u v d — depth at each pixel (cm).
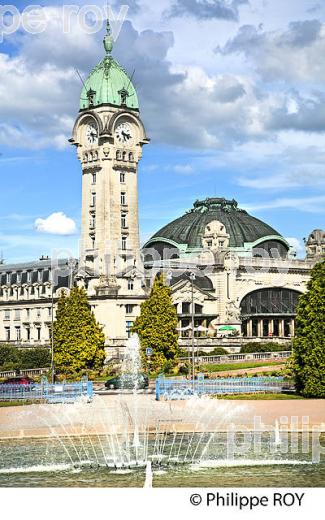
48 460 7462
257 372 14400
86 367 16112
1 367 16025
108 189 19638
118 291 19188
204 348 18338
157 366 15875
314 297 11219
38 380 14250
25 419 9806
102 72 19950
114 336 18938
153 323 16350
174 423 9506
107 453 7788
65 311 16250
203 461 7306
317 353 11069
